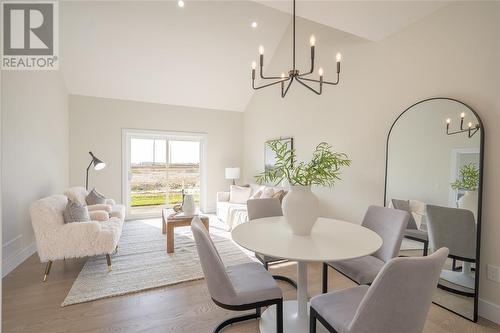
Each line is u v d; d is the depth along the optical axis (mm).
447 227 2127
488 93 1918
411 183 2422
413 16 2328
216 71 4879
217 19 3969
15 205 2770
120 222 3145
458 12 2090
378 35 2658
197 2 3674
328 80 3494
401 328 1087
